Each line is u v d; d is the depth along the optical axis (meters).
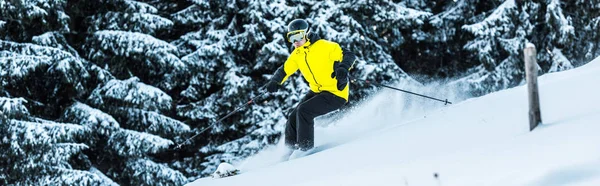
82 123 11.48
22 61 10.51
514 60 14.02
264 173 5.53
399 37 14.38
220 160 13.30
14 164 10.58
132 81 11.80
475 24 13.98
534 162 3.30
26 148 10.44
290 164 5.63
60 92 11.91
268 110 12.95
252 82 12.94
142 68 12.71
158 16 12.18
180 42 13.30
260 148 12.63
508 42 14.01
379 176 3.96
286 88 12.73
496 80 14.16
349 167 4.75
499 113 5.46
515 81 14.16
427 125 5.80
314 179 4.61
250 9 12.61
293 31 6.35
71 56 11.11
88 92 12.12
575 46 14.54
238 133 13.72
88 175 11.00
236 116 13.26
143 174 12.07
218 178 6.00
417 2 15.08
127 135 11.73
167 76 12.80
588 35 14.42
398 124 6.81
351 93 12.63
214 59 12.97
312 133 6.40
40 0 10.66
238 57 13.44
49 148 10.52
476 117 5.58
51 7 10.86
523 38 13.96
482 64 14.58
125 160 12.21
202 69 12.78
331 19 13.05
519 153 3.58
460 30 15.04
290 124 6.60
